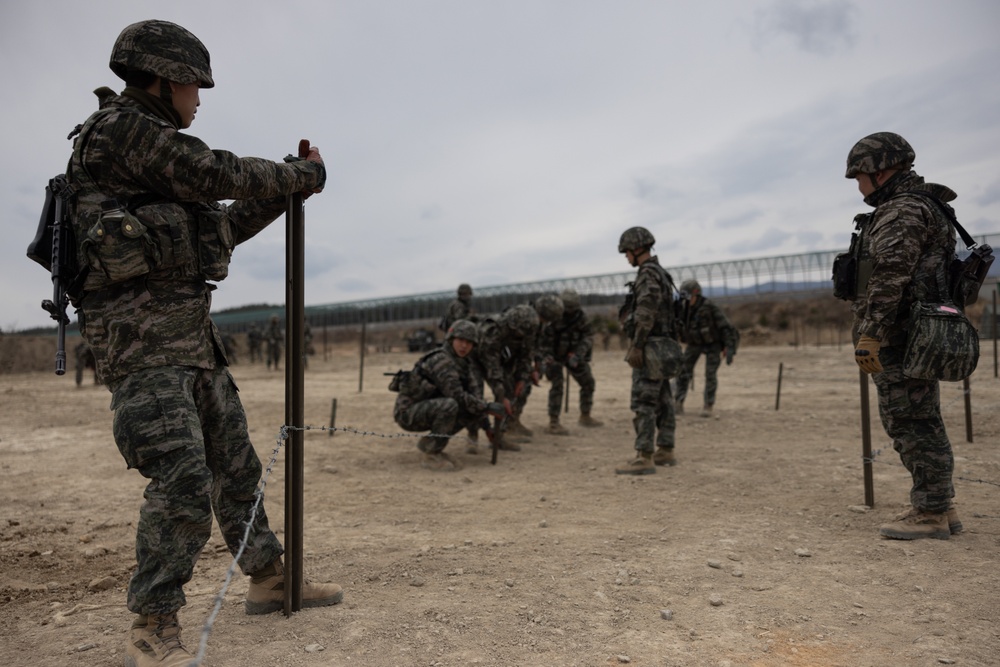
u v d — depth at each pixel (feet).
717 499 16.99
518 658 8.56
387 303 192.13
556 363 29.12
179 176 7.75
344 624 9.58
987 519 14.17
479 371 24.57
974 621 9.30
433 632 9.33
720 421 30.78
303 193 9.39
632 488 18.51
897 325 12.65
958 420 27.12
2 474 22.08
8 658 8.82
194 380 8.45
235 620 9.73
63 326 7.93
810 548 12.84
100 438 29.99
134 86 8.22
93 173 7.77
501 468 21.99
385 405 41.75
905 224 12.03
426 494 18.43
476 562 12.42
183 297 8.23
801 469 20.20
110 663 8.58
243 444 9.43
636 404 20.65
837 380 48.91
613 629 9.41
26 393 55.21
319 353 130.31
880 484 17.90
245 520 9.53
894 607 9.91
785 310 165.17
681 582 11.21
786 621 9.56
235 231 9.50
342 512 16.52
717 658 8.50
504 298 159.94
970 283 12.49
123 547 14.10
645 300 19.89
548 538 13.94
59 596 11.28
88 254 7.54
